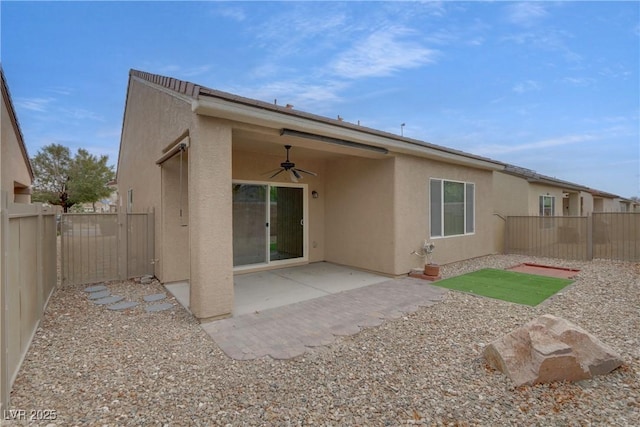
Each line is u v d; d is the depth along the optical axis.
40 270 4.86
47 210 5.68
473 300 6.03
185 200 7.52
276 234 9.22
